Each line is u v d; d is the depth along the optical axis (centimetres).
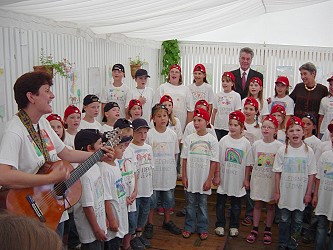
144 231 446
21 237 75
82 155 278
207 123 446
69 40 522
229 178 445
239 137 447
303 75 541
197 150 437
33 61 435
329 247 391
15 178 212
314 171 406
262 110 549
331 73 915
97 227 291
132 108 472
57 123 374
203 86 580
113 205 327
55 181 227
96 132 304
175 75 564
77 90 551
